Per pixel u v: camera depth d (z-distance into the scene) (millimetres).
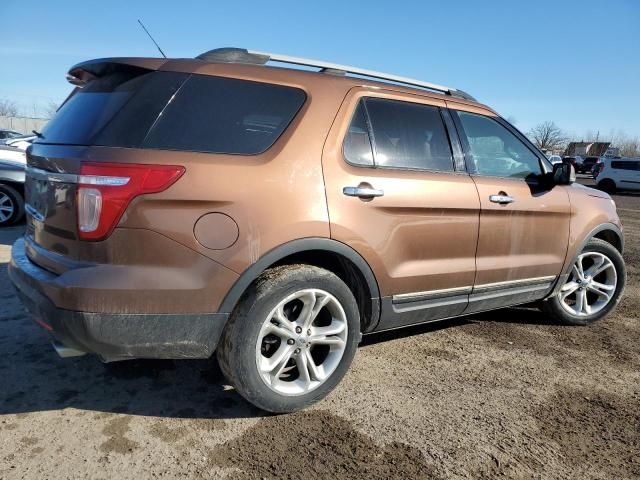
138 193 2320
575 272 4484
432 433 2734
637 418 3012
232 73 2717
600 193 4648
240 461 2412
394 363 3582
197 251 2432
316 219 2715
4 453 2377
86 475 2256
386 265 3045
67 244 2416
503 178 3775
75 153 2387
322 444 2580
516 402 3125
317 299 2801
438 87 3674
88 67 2801
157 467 2336
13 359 3314
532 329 4445
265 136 2709
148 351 2455
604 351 4027
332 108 2932
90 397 2914
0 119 42406
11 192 7785
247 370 2611
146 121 2449
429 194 3213
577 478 2436
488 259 3645
